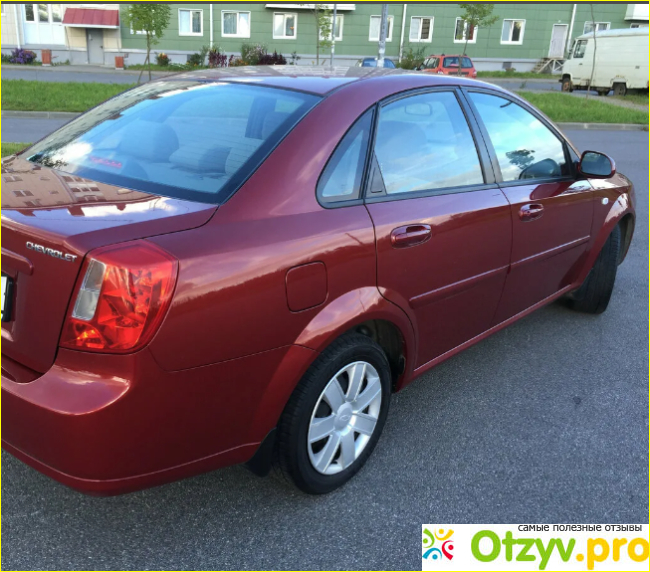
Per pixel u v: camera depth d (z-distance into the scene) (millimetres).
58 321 1922
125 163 2504
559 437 3162
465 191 3068
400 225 2623
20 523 2361
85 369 1909
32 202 2162
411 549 2375
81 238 1894
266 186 2277
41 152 2814
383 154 2693
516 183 3441
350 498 2625
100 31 33375
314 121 2486
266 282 2115
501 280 3377
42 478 2611
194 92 2902
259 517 2480
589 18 36312
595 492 2770
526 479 2824
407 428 3160
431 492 2697
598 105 21188
